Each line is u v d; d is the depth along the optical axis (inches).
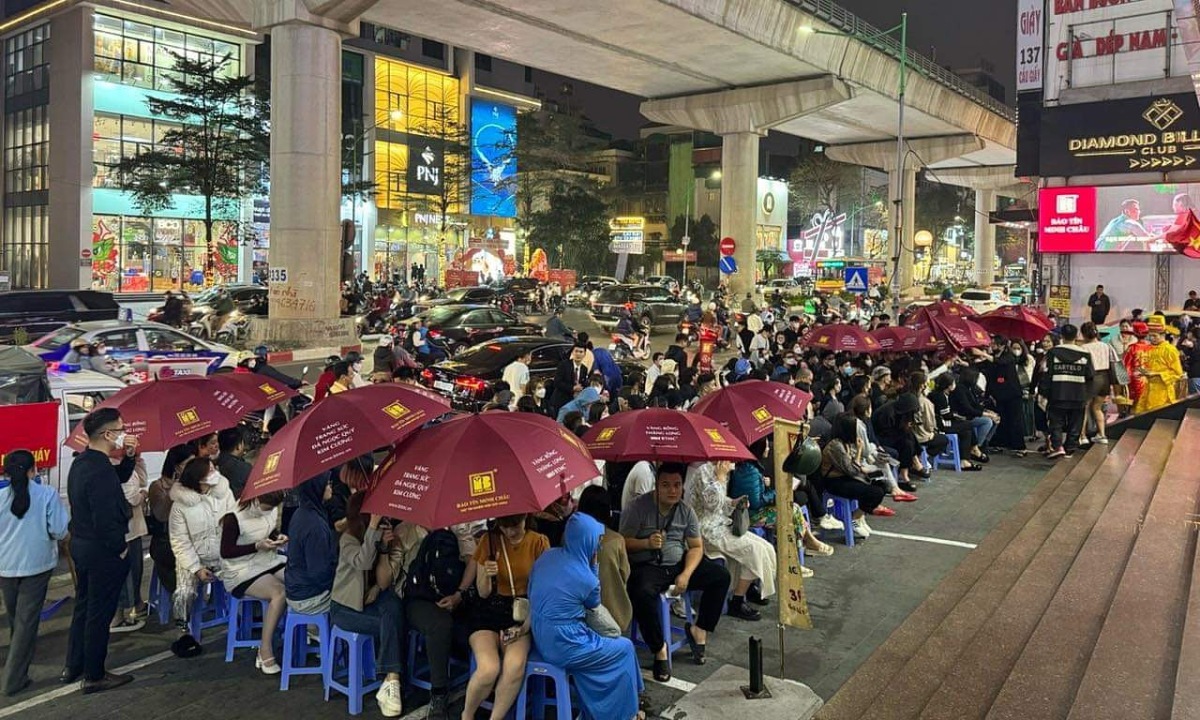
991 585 296.5
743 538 288.7
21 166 1964.8
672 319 1494.8
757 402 327.0
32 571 236.4
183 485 254.4
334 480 272.4
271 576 247.6
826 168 3267.7
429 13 1197.7
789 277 3415.4
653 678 246.5
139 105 1825.8
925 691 220.7
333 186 1056.8
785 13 1391.5
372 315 1248.8
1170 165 960.3
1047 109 1027.3
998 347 602.2
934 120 2058.3
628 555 247.0
